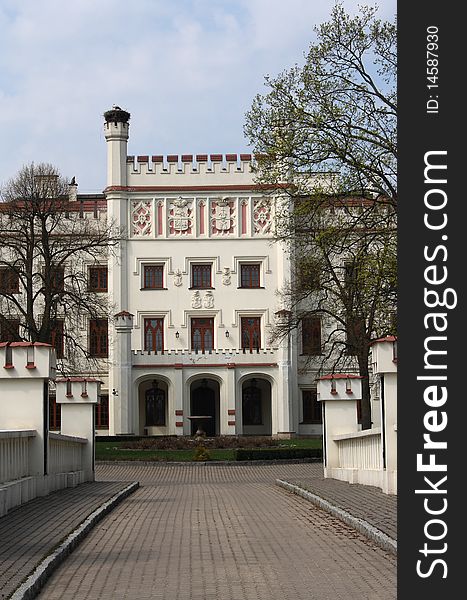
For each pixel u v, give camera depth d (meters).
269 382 72.75
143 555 12.97
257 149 35.44
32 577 10.49
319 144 34.19
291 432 69.44
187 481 35.69
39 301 68.38
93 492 23.17
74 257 70.19
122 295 71.94
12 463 18.89
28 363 20.62
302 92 34.59
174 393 69.31
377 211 34.47
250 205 72.94
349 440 27.08
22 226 54.62
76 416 29.30
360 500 19.00
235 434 69.12
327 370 68.56
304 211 35.31
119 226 68.25
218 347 72.06
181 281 72.38
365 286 32.56
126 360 69.25
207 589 10.53
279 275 72.38
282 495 23.72
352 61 34.66
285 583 10.75
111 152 72.69
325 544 13.61
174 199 72.88
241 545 13.87
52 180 54.94
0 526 15.12
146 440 57.59
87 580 11.12
